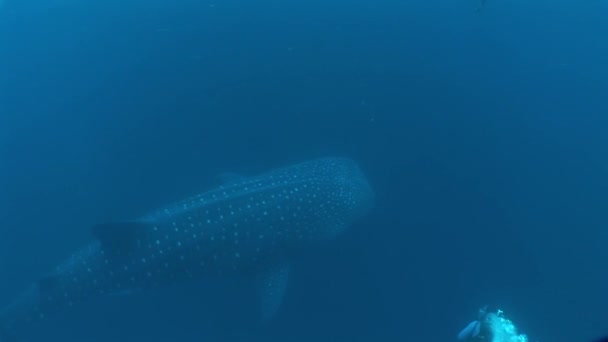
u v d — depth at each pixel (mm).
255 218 10914
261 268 11484
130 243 10438
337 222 11633
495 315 9188
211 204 10836
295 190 11305
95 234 10227
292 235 11258
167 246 10617
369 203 12117
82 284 10750
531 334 11000
